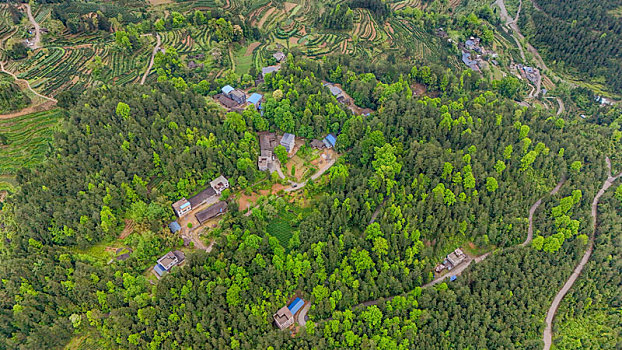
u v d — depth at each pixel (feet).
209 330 434.71
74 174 529.04
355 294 476.95
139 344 427.74
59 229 486.38
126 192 527.81
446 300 478.18
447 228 548.72
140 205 518.37
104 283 451.53
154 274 488.02
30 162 573.33
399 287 492.54
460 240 563.89
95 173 534.37
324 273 491.31
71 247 492.95
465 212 553.23
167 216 533.55
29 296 435.94
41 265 455.22
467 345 463.83
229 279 459.73
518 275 517.55
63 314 445.78
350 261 504.02
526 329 487.61
